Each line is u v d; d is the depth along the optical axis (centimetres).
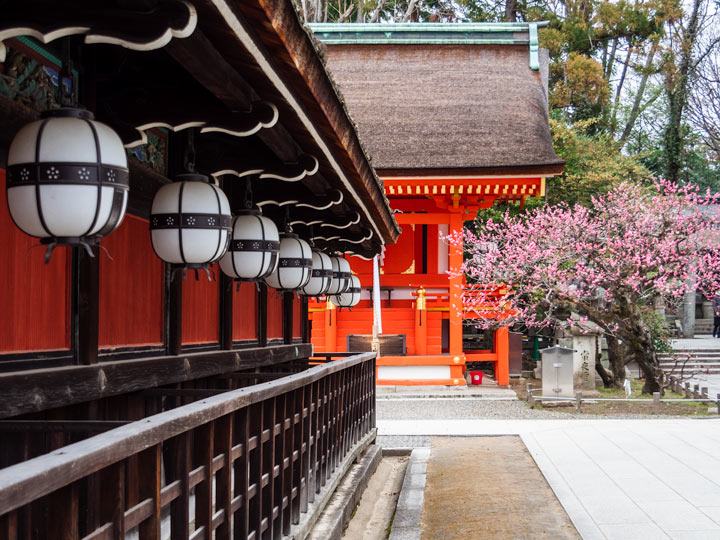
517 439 1108
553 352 1533
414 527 643
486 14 3453
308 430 527
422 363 1728
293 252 621
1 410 307
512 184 1683
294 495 490
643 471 816
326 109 378
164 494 256
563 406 1498
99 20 243
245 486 365
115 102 370
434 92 1966
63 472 180
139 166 450
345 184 532
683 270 1641
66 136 259
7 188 267
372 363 981
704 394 1463
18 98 333
